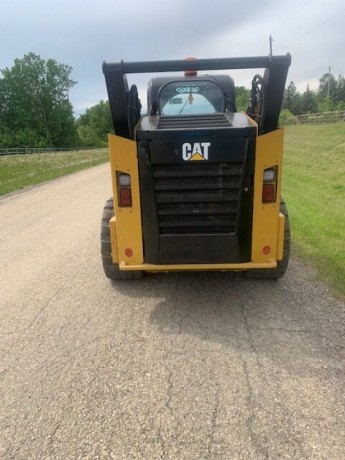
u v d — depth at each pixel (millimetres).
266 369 3082
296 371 3047
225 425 2537
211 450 2352
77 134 87000
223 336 3592
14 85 76312
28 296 4543
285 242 4324
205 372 3072
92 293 4578
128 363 3213
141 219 3836
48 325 3865
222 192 3711
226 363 3178
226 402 2738
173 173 3652
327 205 8984
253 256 3926
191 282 4789
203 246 3859
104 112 103812
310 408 2660
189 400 2768
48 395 2857
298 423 2533
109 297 4469
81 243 6555
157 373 3076
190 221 3814
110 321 3924
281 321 3811
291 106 105000
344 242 5906
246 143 3541
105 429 2533
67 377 3053
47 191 13203
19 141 72812
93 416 2646
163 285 4742
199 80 5250
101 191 12664
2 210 9945
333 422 2533
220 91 5250
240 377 2998
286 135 34688
